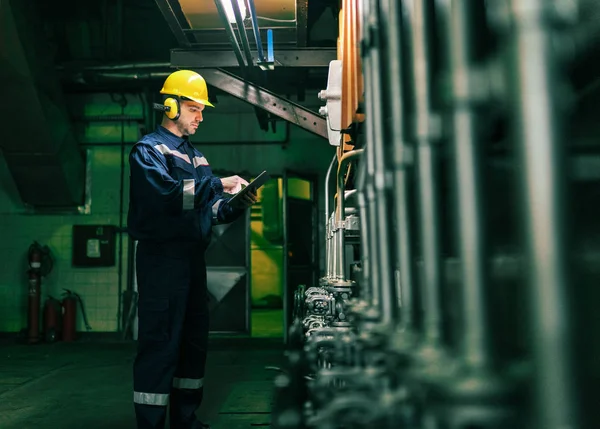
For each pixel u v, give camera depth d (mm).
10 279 7160
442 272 670
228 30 4027
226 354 5785
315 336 1351
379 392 686
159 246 2531
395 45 750
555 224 332
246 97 4980
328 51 4973
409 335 655
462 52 454
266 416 3240
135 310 6988
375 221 874
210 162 7402
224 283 7121
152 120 7305
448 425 438
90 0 7285
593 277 547
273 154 7395
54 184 6762
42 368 5000
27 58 5789
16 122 6141
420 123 610
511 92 359
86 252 7059
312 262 7223
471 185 451
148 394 2449
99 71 6680
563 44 344
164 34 7449
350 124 1960
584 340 547
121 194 7258
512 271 600
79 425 3135
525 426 406
